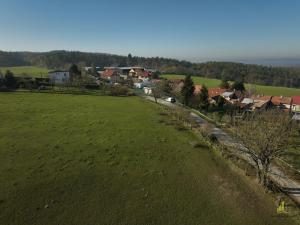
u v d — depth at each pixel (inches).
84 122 1656.0
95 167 1003.9
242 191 885.8
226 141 1481.3
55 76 4190.5
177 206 773.9
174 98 3100.4
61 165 1003.3
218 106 2866.6
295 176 1064.2
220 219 722.2
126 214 724.7
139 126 1635.1
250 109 2659.9
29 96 2573.8
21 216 693.3
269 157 951.6
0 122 1545.3
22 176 901.2
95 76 5487.2
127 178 933.2
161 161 1101.7
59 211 723.4
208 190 879.7
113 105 2358.5
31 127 1473.9
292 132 1453.0
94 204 764.6
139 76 5698.8
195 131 1573.6
